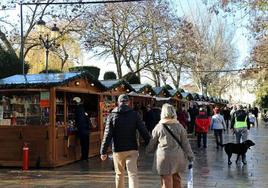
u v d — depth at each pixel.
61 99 14.49
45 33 25.69
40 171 12.69
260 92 63.56
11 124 13.80
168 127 7.60
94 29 32.09
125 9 32.69
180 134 7.61
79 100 15.74
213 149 19.23
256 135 28.95
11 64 22.97
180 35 35.06
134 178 8.02
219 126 19.36
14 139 13.52
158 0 33.62
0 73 22.28
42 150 13.34
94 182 10.82
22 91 13.51
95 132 16.67
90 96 17.44
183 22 35.47
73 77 14.07
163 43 34.53
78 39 33.28
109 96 18.70
